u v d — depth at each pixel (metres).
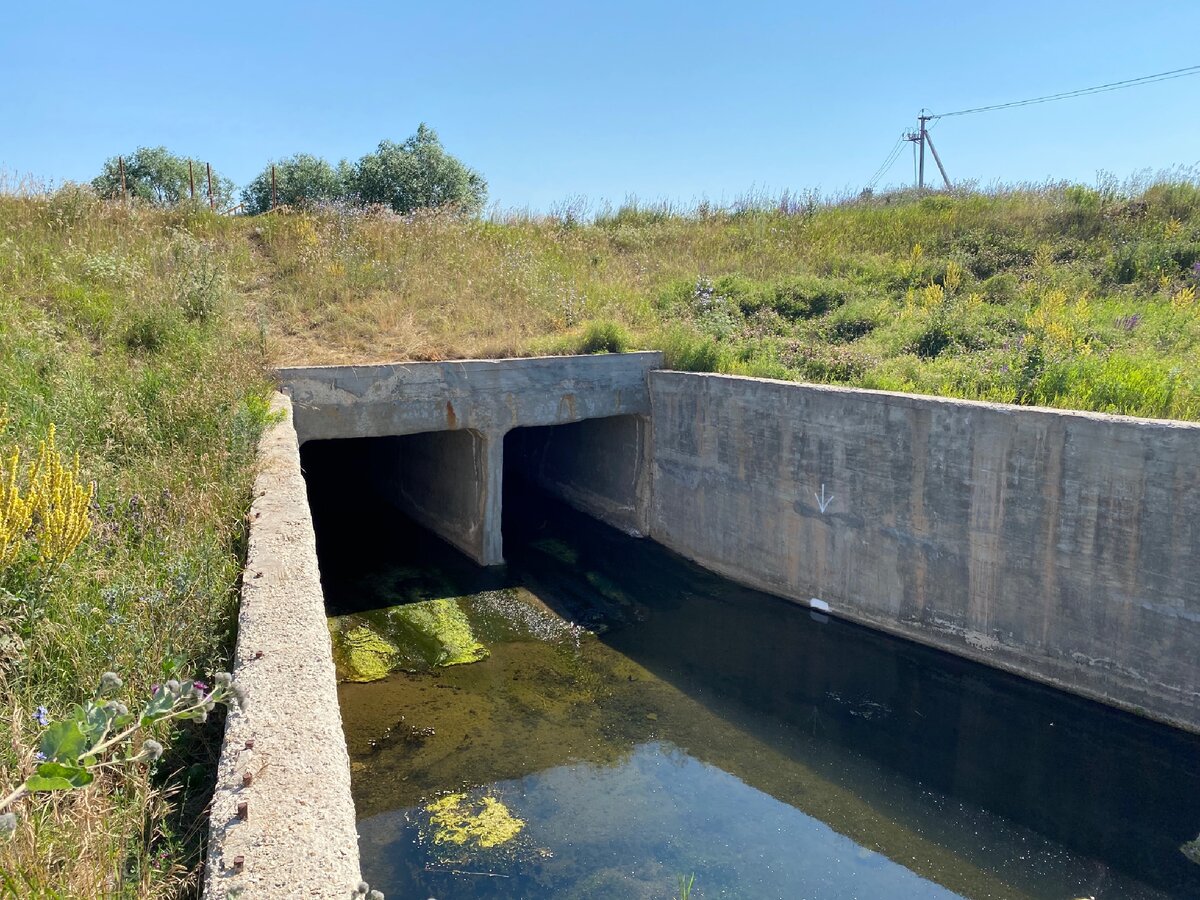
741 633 11.52
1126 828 7.55
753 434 12.60
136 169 36.53
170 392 9.22
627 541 15.02
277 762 3.62
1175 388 10.06
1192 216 17.23
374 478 18.33
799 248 20.12
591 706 9.68
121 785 3.60
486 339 14.64
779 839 7.39
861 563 11.38
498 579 13.37
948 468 10.17
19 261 13.19
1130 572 8.76
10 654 4.15
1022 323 13.96
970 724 9.27
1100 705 9.14
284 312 15.05
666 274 19.03
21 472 5.38
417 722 9.26
